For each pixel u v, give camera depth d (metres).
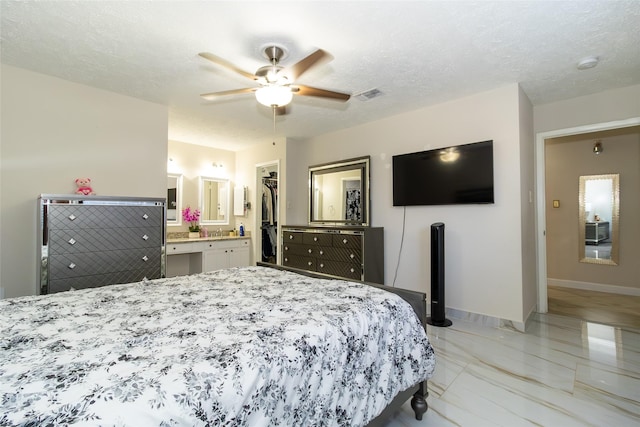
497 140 3.13
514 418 1.74
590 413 1.79
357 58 2.50
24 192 2.74
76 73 2.79
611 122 3.17
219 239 5.07
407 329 1.64
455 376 2.20
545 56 2.48
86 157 3.06
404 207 3.87
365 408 1.32
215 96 2.35
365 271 3.77
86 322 1.34
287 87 2.13
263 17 1.98
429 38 2.22
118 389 0.83
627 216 4.38
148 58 2.52
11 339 1.15
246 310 1.49
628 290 4.35
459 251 3.40
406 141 3.83
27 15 1.96
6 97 2.65
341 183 4.50
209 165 5.59
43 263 2.51
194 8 1.89
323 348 1.22
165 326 1.29
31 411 0.74
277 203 5.18
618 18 1.99
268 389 1.01
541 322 3.27
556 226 4.93
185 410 0.83
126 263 2.90
